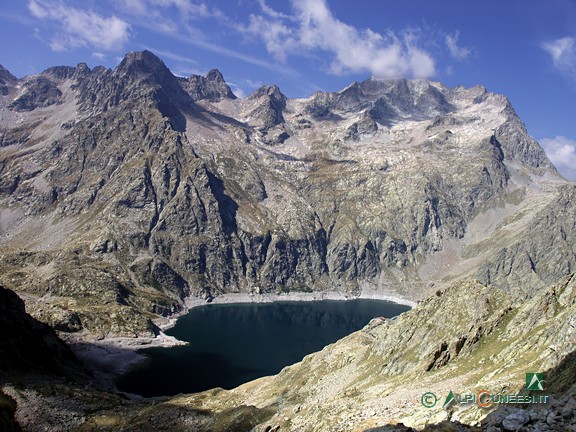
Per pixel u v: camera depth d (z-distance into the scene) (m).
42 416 121.75
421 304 127.69
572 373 45.28
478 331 88.38
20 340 174.88
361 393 91.06
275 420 97.31
